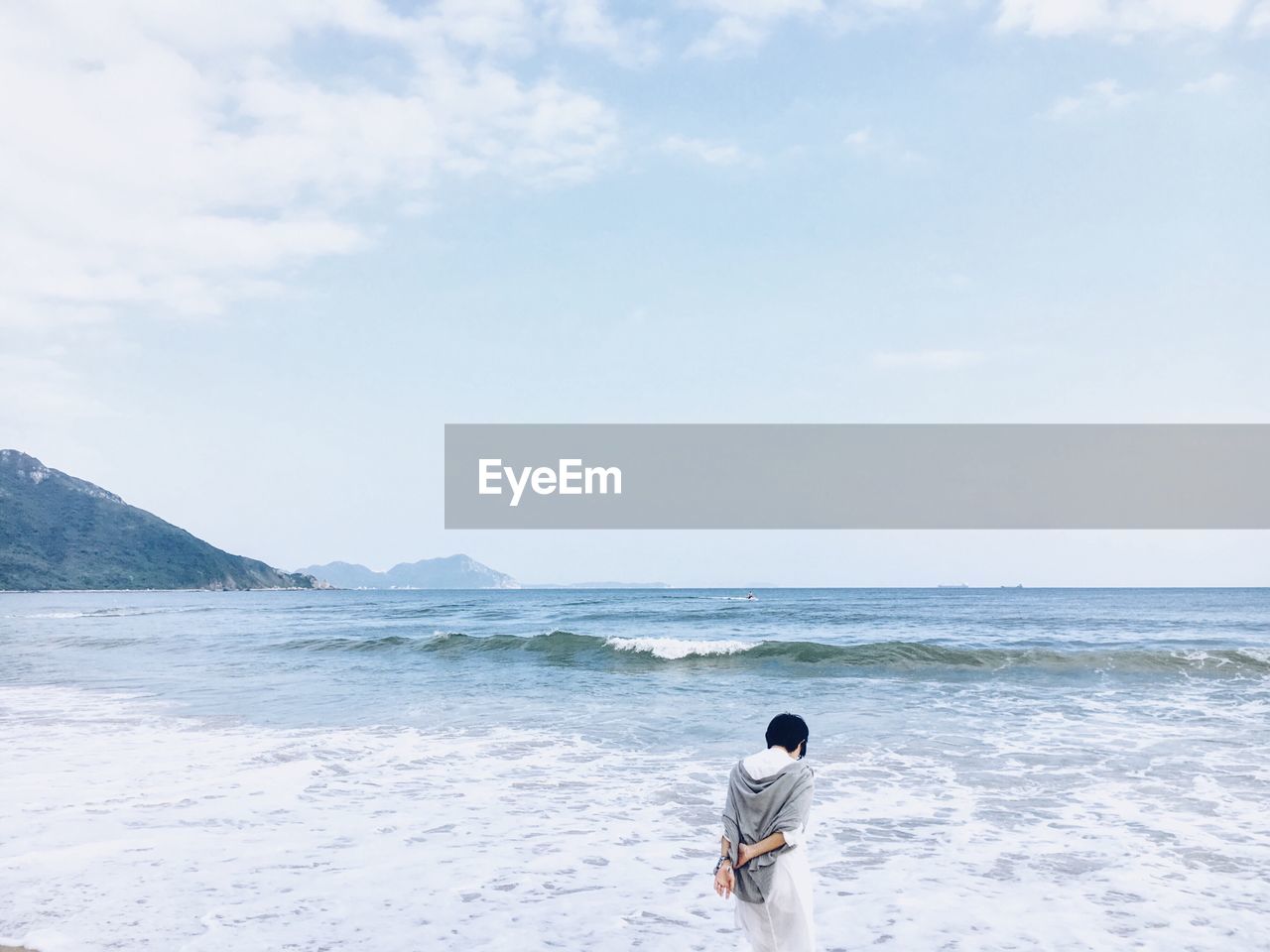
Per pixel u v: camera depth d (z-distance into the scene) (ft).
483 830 24.72
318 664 72.90
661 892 19.70
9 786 29.84
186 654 85.35
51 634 122.83
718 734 39.70
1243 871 21.03
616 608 205.26
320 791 29.27
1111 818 25.75
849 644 95.40
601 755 35.29
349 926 17.61
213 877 20.59
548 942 16.84
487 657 75.87
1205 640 97.25
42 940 16.76
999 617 152.56
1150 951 16.35
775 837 12.92
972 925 17.66
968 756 34.55
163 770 32.50
